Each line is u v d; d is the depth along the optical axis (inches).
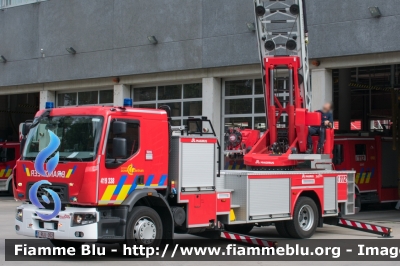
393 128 837.2
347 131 834.2
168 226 420.8
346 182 568.1
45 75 974.4
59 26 956.6
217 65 786.2
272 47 558.6
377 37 665.0
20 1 1008.9
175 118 855.7
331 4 697.6
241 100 795.4
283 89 571.8
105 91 938.7
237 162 583.5
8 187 1013.2
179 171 423.5
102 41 904.3
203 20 799.7
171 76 840.3
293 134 556.7
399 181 829.8
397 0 652.1
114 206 394.0
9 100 1245.1
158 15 843.4
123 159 394.3
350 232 578.6
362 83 1076.5
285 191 504.4
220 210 452.8
